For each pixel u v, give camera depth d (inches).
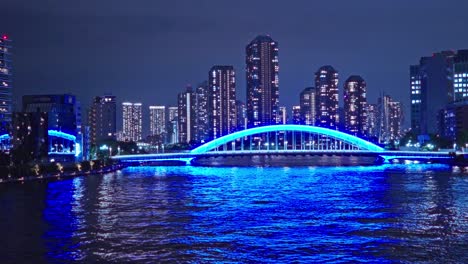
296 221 4141.2
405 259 3014.3
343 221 4119.1
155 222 4141.2
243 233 3693.4
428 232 3673.7
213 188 6825.8
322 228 3846.0
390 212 4537.4
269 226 3944.4
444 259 3011.8
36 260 3061.0
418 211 4569.4
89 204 5191.9
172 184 7450.8
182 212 4645.7
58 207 4982.8
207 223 4087.1
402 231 3710.6
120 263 2997.0
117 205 5118.1
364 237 3533.5
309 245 3331.7
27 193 6195.9
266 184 7377.0
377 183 7224.4
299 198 5595.5
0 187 6963.6
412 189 6289.4
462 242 3376.0
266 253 3159.5
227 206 5014.8
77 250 3257.9
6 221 4215.1
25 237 3607.3
